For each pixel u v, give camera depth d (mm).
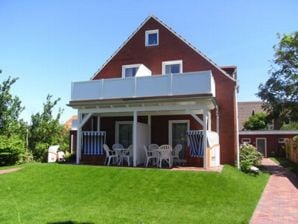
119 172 15391
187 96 17312
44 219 9445
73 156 23688
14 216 9766
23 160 23453
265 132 41688
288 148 36219
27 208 10773
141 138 20125
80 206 11086
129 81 18750
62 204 11391
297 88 27641
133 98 18500
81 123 19375
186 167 17109
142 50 23547
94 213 10109
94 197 12328
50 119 26562
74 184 14062
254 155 23219
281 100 28312
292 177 20047
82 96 19547
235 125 20656
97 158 19297
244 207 11031
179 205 11188
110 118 22969
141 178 14375
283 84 28344
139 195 12422
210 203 11461
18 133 24938
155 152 17969
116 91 18922
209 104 17562
